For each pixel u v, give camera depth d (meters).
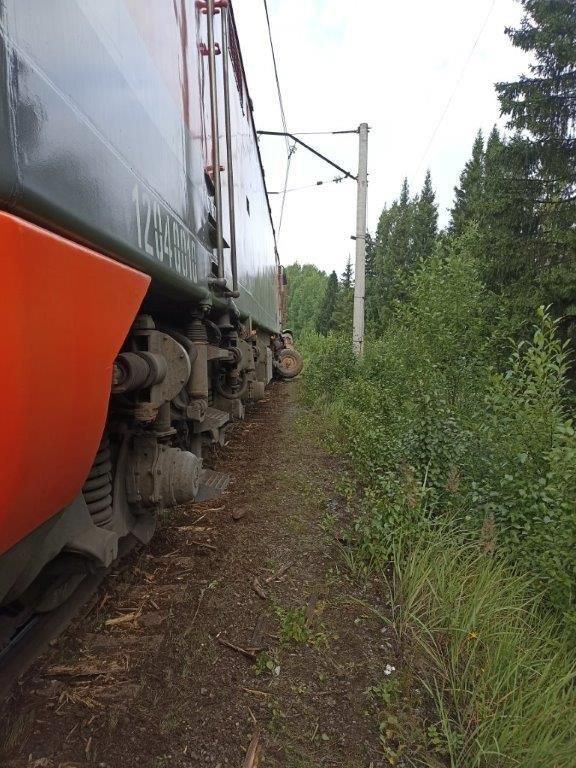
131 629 2.79
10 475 1.28
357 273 13.44
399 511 3.82
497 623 2.78
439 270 6.37
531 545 3.28
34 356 1.31
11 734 2.04
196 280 3.42
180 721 2.20
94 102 1.83
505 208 12.81
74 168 1.61
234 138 6.14
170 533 4.11
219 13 4.84
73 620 2.77
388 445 5.19
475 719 2.27
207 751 2.07
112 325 1.81
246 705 2.33
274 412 10.88
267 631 2.88
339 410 8.75
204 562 3.62
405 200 55.84
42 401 1.37
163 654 2.60
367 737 2.21
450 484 3.85
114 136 2.03
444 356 5.87
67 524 2.12
